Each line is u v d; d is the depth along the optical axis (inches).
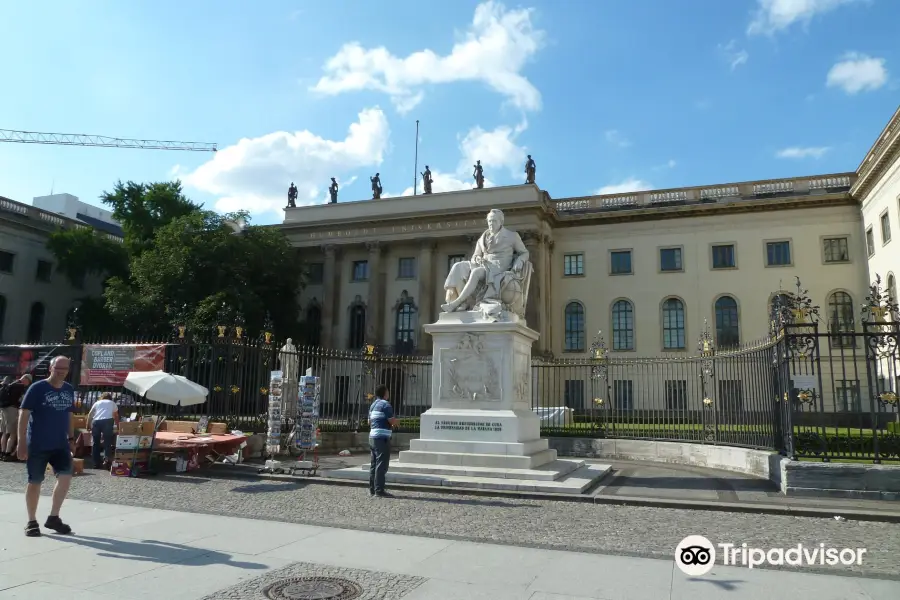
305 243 2635.3
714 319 2269.9
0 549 320.8
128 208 2448.3
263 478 626.8
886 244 1897.1
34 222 2495.1
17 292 2405.3
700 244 2335.1
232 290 1978.3
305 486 579.8
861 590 270.8
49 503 460.8
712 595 262.2
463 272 677.9
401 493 539.5
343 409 1096.8
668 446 895.1
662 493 553.3
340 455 916.6
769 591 268.2
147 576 277.7
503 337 629.9
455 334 647.1
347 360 1069.8
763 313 2214.6
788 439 588.7
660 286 2353.6
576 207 2527.1
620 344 2365.9
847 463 546.6
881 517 441.1
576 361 1107.9
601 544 354.6
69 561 299.6
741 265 2272.4
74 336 914.1
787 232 2235.5
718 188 2365.9
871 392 557.6
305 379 714.2
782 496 535.8
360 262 2625.5
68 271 2508.6
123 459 642.8
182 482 599.2
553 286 2465.6
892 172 1811.0
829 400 1891.0
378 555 321.1
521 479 566.6
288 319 2395.4
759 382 747.4
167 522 396.2
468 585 271.9
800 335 588.7
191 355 869.8
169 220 2406.5
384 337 2524.6
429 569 296.2
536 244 2317.9
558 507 483.8
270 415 698.8
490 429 611.5
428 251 2486.5
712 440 866.1
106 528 375.2
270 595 254.7
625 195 2471.7
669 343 2317.9
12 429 739.4
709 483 631.2
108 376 850.1
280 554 320.2
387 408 540.1
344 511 451.8
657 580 282.5
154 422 659.4
